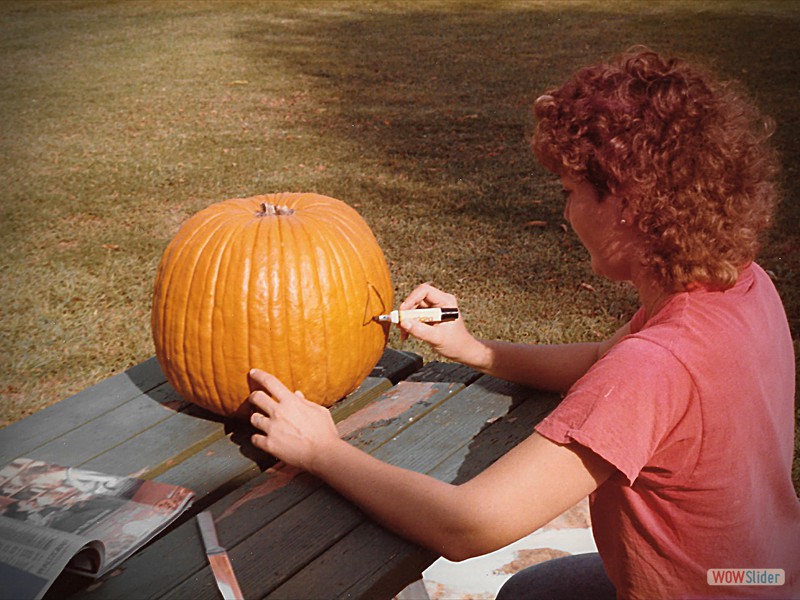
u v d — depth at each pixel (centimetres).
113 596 141
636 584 144
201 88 971
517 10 1462
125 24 1440
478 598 258
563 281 460
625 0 1524
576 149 136
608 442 125
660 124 130
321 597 141
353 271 205
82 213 582
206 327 195
